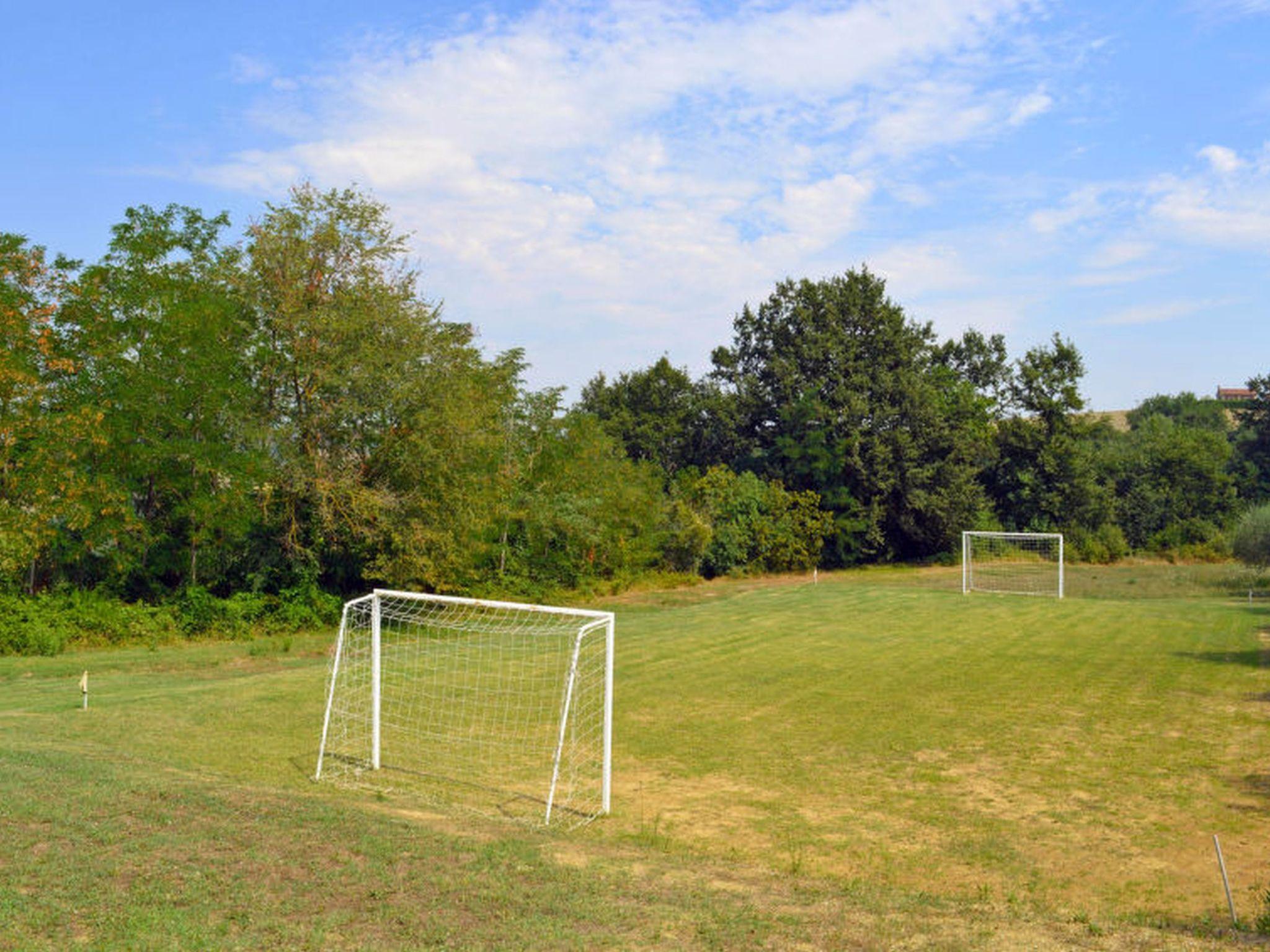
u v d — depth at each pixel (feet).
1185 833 35.32
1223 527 188.34
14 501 78.84
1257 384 198.49
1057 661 72.43
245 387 92.38
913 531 180.65
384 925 23.70
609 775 38.99
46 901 23.88
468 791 41.09
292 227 95.71
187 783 35.55
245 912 23.97
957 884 30.58
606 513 133.59
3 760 37.81
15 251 81.66
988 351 214.07
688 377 211.41
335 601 96.22
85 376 85.20
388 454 96.37
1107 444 221.25
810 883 29.32
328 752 46.70
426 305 101.91
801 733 51.03
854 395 176.86
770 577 166.61
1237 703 56.80
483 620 100.27
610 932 23.81
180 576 95.14
